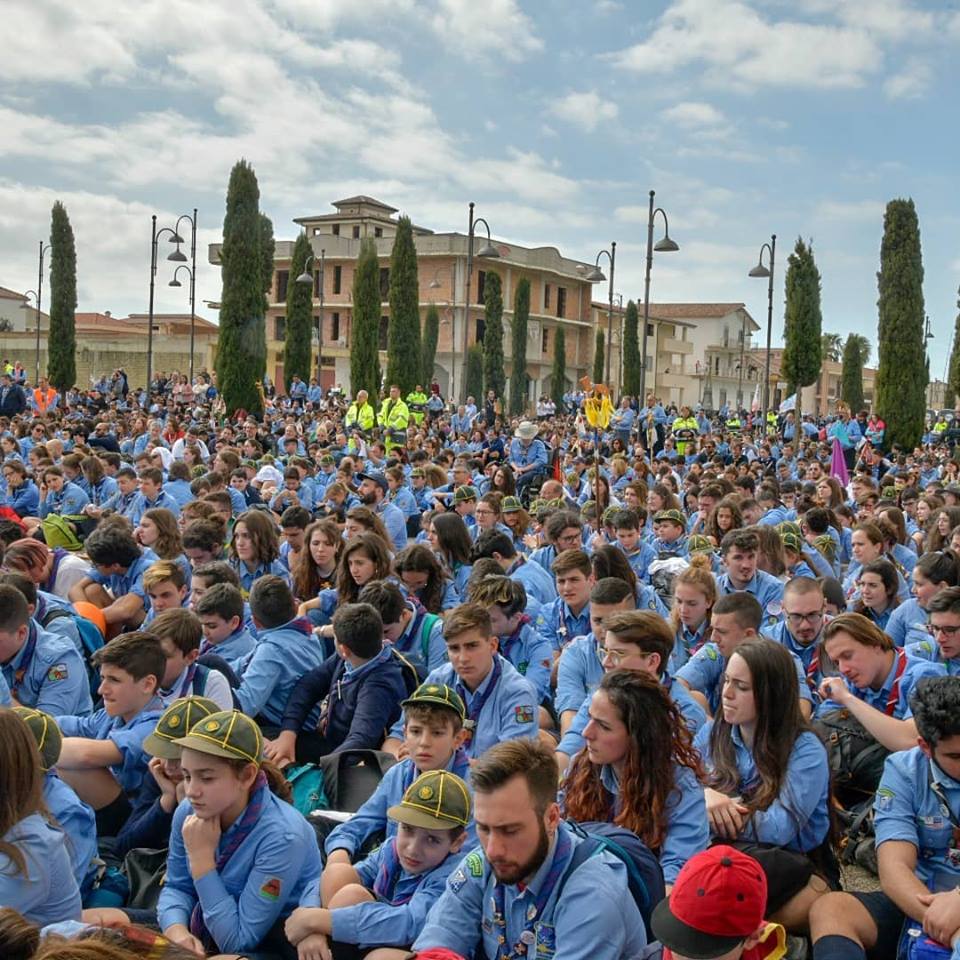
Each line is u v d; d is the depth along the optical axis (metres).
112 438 22.66
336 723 5.71
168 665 5.34
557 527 8.90
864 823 4.96
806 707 5.51
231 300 34.69
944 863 4.11
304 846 4.07
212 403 37.81
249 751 3.94
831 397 101.94
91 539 7.87
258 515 8.89
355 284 43.62
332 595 7.77
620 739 3.99
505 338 66.56
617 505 12.15
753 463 23.44
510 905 3.37
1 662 5.61
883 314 34.06
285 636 6.23
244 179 34.56
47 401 36.06
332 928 3.80
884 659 5.41
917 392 33.84
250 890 3.94
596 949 3.19
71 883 3.76
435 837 3.86
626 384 61.25
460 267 64.19
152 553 8.20
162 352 67.56
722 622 5.67
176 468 14.56
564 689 6.02
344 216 71.56
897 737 4.91
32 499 14.30
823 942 3.91
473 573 7.58
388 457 20.08
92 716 5.38
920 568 7.01
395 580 7.84
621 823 3.98
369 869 4.16
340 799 5.16
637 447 23.00
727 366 96.12
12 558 7.70
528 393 68.69
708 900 2.89
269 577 6.41
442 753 4.39
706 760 4.64
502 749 3.29
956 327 40.12
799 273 30.62
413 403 34.34
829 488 13.59
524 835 3.21
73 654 5.82
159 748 4.31
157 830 4.68
